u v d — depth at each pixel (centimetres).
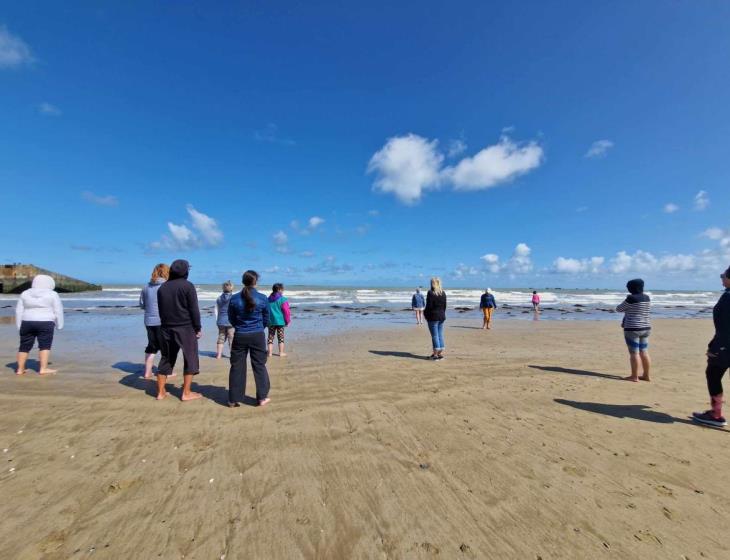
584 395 588
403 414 499
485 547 250
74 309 2375
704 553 246
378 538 258
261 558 238
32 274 4059
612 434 436
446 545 252
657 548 250
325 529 267
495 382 665
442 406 532
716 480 336
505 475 342
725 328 447
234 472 344
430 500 302
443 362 848
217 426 452
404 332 1472
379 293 5125
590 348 1091
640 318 671
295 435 428
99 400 546
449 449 394
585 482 330
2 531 259
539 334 1444
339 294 4922
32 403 529
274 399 562
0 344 1055
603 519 279
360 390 612
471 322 2017
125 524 269
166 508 288
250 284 527
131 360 859
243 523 272
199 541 253
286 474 341
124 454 377
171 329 539
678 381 679
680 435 434
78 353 945
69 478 330
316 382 662
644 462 368
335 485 323
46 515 278
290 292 5284
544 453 386
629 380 684
